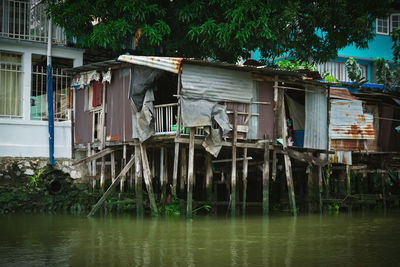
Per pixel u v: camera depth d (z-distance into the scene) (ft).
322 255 26.53
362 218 47.39
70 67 57.41
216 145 44.55
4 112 52.65
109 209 50.49
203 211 53.47
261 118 47.98
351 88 61.26
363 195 58.95
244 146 46.70
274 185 62.95
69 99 56.03
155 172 53.72
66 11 51.16
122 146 49.34
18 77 53.52
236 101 46.19
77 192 52.70
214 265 23.75
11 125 51.70
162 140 45.42
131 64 46.47
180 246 28.94
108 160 55.42
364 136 58.03
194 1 51.98
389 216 49.98
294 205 49.03
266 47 56.54
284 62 67.36
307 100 52.49
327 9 55.36
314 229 37.76
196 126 43.39
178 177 55.36
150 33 50.60
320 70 82.17
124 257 25.48
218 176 60.39
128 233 34.22
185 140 43.88
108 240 30.99
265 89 48.47
